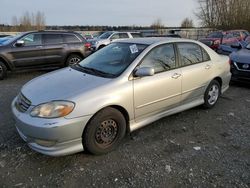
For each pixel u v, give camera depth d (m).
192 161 3.51
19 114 3.46
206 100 5.30
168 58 4.48
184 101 4.77
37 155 3.58
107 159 3.54
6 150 3.69
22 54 8.81
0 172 3.21
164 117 4.80
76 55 10.00
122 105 3.71
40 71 10.10
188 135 4.29
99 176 3.17
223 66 5.56
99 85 3.59
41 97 3.41
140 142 4.00
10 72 9.48
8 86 7.49
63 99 3.30
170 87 4.37
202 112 5.32
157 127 4.55
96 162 3.46
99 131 3.55
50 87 3.63
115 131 3.73
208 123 4.78
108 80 3.72
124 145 3.90
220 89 5.65
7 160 3.46
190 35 37.69
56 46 9.47
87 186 3.00
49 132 3.15
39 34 9.22
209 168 3.36
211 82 5.29
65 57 9.73
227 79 5.75
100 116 3.48
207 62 5.18
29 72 9.92
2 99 6.06
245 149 3.87
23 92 3.74
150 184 3.04
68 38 9.82
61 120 3.19
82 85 3.61
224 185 3.03
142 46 4.33
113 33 18.19
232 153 3.74
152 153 3.70
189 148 3.86
